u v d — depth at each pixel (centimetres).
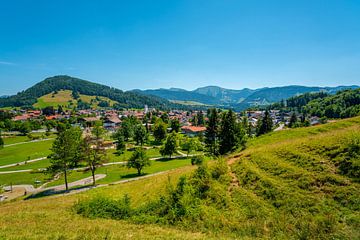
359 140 2011
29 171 7994
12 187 6412
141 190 2858
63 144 5597
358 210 1492
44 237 1478
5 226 1827
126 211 2180
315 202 1661
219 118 7462
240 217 1778
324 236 1383
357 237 1298
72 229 1709
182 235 1591
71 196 3634
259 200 1889
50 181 6831
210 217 1866
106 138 15250
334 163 1955
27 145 13000
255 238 1516
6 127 18000
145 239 1481
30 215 2248
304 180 1895
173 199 2150
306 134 3606
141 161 6806
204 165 2564
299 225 1524
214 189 2212
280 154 2470
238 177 2347
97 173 7462
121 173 7262
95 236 1514
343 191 1656
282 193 1848
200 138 12219
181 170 3272
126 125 15088
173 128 16288
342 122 3675
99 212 2222
